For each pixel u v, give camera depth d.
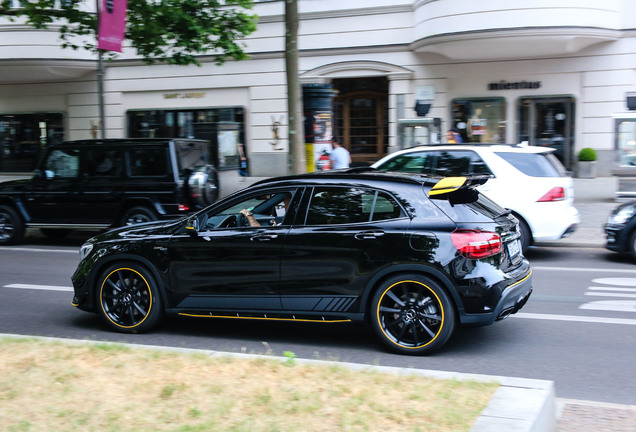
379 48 20.03
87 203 11.88
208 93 22.44
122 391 4.15
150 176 11.52
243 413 3.77
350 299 5.70
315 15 20.59
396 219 5.64
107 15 14.15
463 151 10.09
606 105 18.17
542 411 3.68
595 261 10.06
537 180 9.73
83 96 23.78
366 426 3.54
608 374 5.12
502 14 16.88
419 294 5.54
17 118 24.86
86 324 6.89
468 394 3.97
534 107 18.92
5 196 12.51
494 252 5.47
